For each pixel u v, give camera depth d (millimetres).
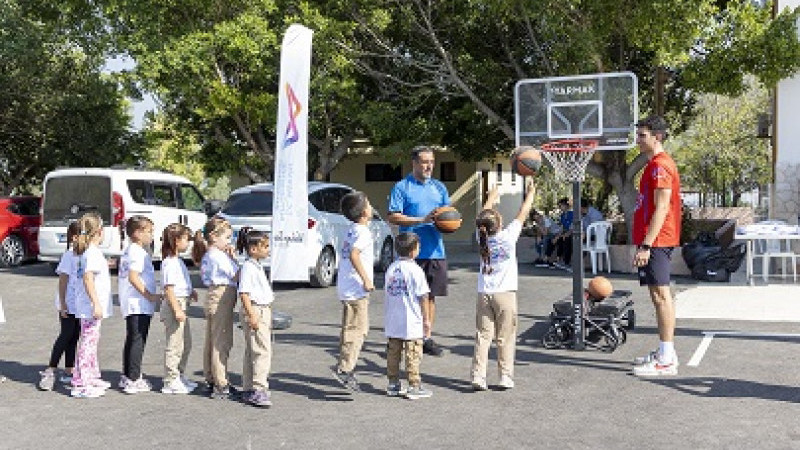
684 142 41500
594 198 31531
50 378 7363
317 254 14062
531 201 7363
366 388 7266
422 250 8398
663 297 7453
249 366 6828
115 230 15789
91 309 7125
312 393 7113
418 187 8461
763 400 6582
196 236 7559
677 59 14969
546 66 17812
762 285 13641
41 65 25984
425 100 20516
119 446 5711
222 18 21406
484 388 7035
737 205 44688
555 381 7344
